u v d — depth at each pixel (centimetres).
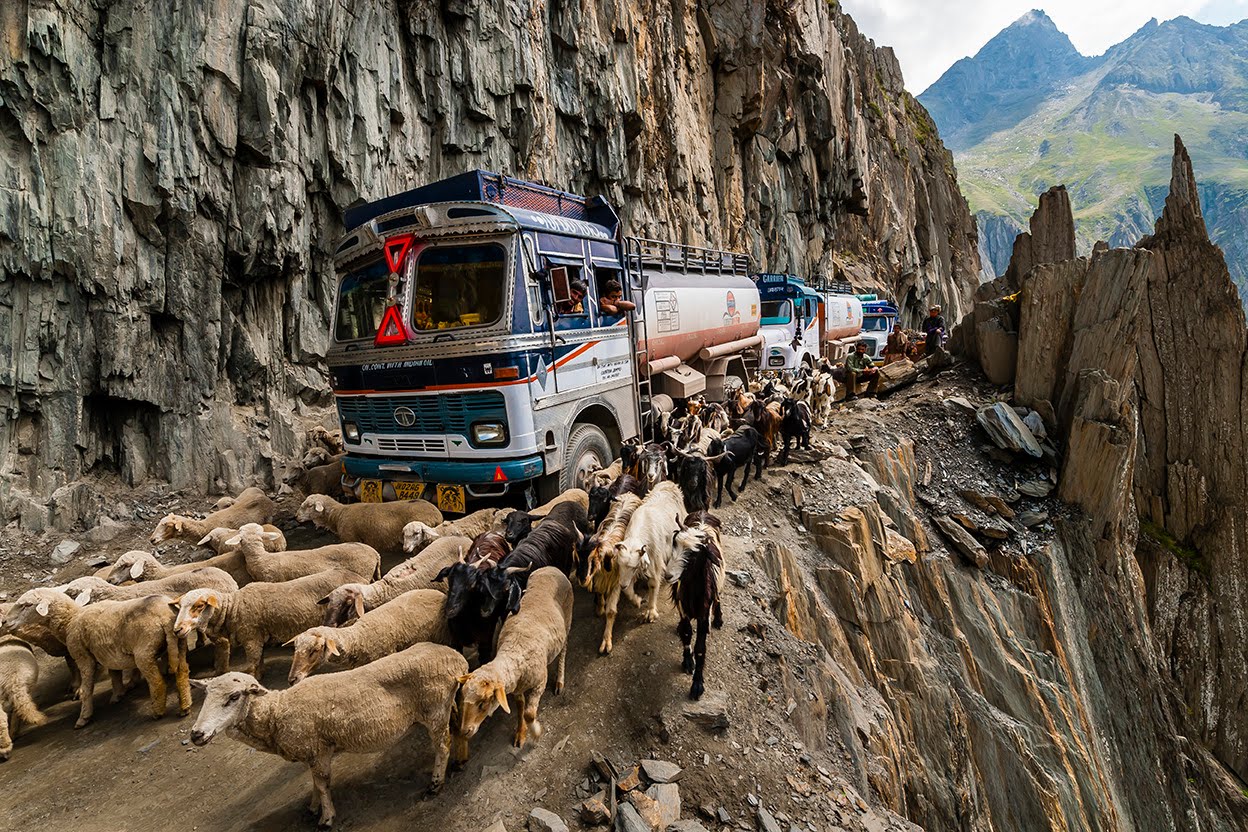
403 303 816
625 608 736
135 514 1076
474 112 1761
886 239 5800
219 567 711
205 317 1198
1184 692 1942
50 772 516
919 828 599
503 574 553
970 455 1544
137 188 1107
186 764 523
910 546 1216
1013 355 1714
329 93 1376
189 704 586
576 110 2286
